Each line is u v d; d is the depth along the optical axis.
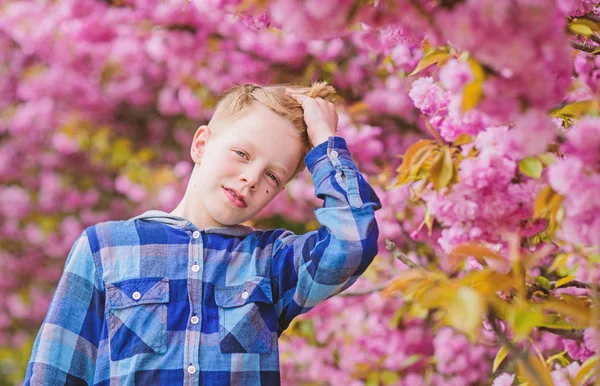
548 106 1.36
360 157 3.86
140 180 5.05
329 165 1.93
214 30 4.39
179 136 5.25
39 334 1.82
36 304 5.92
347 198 1.89
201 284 1.84
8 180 5.86
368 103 3.93
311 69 4.17
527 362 1.51
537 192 1.84
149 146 5.36
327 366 3.74
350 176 1.91
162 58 4.48
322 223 1.85
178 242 1.89
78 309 1.83
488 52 1.25
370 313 3.66
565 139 1.67
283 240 1.98
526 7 1.21
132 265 1.85
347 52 4.08
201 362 1.77
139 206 5.37
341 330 3.75
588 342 1.91
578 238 1.63
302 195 4.28
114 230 1.90
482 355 3.44
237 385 1.78
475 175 1.85
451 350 3.44
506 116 1.35
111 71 5.07
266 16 2.06
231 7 2.08
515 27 1.23
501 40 1.24
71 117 5.36
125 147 5.25
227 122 1.97
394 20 1.38
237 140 1.90
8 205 5.76
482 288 1.51
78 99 5.28
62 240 5.84
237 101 1.99
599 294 1.89
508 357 3.32
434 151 2.01
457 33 1.25
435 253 3.39
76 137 5.35
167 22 4.39
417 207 3.41
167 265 1.86
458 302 1.30
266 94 1.98
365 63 4.05
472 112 1.84
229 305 1.83
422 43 1.88
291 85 2.21
